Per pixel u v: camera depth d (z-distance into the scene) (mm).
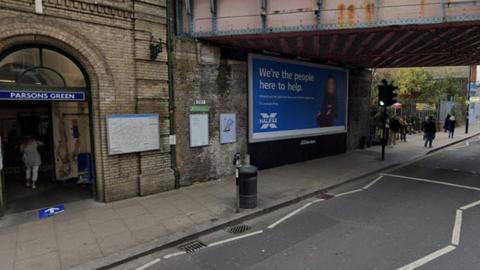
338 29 8164
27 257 5086
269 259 5027
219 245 5621
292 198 8008
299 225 6445
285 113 12055
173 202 7715
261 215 7133
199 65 9305
